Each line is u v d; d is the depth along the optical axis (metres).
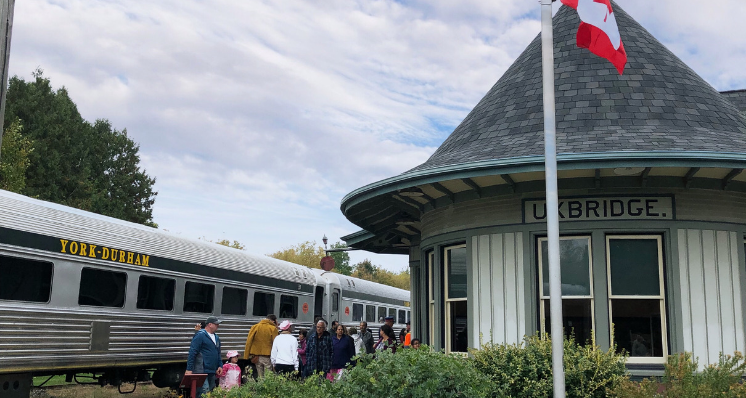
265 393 7.79
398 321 31.31
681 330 9.88
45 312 11.12
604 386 8.48
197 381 10.23
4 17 4.61
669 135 10.34
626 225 10.16
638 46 12.30
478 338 10.90
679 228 10.11
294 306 20.44
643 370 9.81
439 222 12.05
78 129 39.06
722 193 10.31
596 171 9.86
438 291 11.91
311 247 69.56
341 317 24.17
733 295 10.08
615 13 12.89
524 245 10.61
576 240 10.48
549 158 7.49
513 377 8.68
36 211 11.30
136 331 13.34
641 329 10.10
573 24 12.97
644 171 9.83
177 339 14.63
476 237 11.16
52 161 35.34
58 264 11.48
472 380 7.27
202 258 15.84
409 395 6.96
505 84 12.87
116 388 16.72
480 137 11.88
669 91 11.47
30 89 36.56
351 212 13.23
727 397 7.03
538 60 12.70
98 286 12.45
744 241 10.38
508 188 10.79
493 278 10.86
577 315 10.30
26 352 10.66
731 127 11.19
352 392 7.14
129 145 44.34
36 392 14.67
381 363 7.28
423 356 7.25
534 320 10.38
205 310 15.80
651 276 10.20
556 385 7.12
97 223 12.77
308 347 12.77
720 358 8.39
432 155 13.32
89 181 38.59
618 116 11.00
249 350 14.56
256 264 18.45
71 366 11.60
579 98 11.44
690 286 10.00
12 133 29.42
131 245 13.42
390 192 11.44
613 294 10.20
